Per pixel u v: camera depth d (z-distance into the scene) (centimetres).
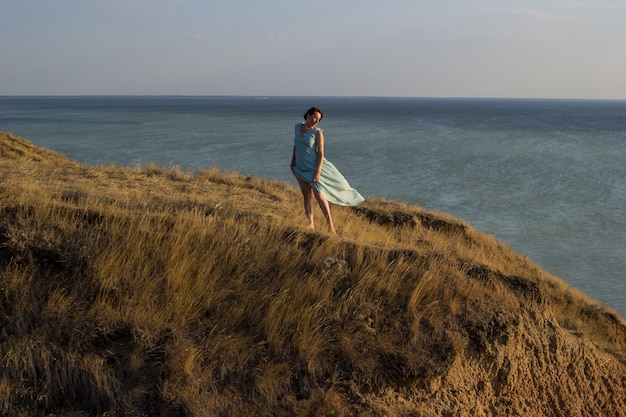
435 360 653
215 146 5197
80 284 607
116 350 564
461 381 668
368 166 4100
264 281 673
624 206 2909
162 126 8156
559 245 2217
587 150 5541
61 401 525
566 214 2705
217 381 567
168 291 624
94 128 7469
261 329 620
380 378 620
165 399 532
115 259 640
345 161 4369
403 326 668
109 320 578
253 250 704
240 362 584
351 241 781
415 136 7012
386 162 4341
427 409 632
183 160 4078
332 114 15075
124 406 523
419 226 1372
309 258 720
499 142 6288
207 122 9525
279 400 577
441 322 686
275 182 1495
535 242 2248
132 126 8062
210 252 682
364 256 750
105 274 618
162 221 725
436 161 4453
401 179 3553
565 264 2000
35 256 621
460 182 3491
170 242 677
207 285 643
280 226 780
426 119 12206
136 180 1113
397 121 11075
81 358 545
